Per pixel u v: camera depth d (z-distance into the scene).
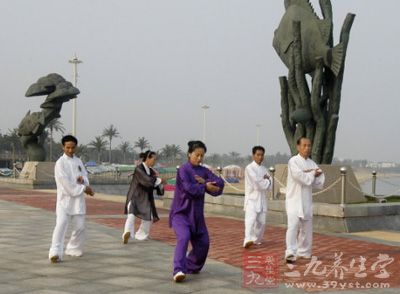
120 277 6.39
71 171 7.57
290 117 15.58
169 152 105.25
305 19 15.37
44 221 12.69
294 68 15.20
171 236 10.48
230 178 39.19
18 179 31.53
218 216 15.12
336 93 15.12
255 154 9.38
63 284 5.97
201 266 6.63
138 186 9.64
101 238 9.83
